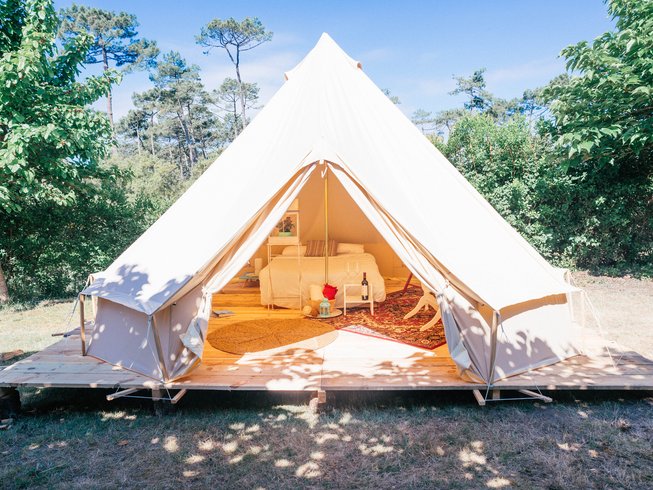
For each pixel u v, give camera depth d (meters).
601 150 9.45
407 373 4.60
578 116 9.53
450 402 4.49
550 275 5.00
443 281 4.47
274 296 7.45
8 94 7.64
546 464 3.38
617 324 7.05
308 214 9.54
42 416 4.46
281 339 5.79
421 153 5.55
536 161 11.26
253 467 3.44
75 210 10.64
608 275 10.97
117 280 4.94
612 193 10.73
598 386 4.23
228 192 5.11
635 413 4.19
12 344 6.87
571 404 4.39
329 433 3.92
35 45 7.75
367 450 3.64
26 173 7.86
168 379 4.41
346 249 9.34
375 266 8.06
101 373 4.64
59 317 8.53
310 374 4.59
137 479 3.34
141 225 11.88
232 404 4.57
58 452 3.74
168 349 4.47
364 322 6.52
